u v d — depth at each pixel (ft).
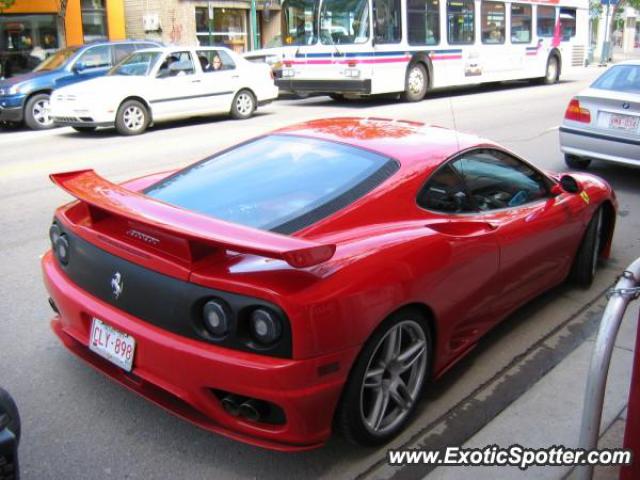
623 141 27.84
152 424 11.44
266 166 12.57
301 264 8.36
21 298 16.58
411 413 11.29
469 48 63.10
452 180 12.61
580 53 81.10
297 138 13.50
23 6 65.98
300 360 9.02
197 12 78.69
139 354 9.98
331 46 54.24
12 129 48.42
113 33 74.43
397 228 11.14
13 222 23.11
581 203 15.99
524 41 70.23
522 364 13.74
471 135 14.20
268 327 8.98
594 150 28.91
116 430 11.25
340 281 9.48
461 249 11.62
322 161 12.31
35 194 27.02
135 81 43.04
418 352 11.16
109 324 10.37
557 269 15.72
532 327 15.37
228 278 9.21
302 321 8.96
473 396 12.57
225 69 48.16
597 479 9.77
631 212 24.76
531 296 14.96
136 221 9.49
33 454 10.58
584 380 12.91
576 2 77.97
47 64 51.34
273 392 9.05
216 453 10.75
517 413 11.86
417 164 12.16
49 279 11.80
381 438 10.72
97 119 41.70
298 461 10.61
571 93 65.51
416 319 10.84
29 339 14.38
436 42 59.47
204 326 9.45
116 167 31.86
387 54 55.06
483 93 66.90
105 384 12.62
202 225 9.39
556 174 17.58
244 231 9.13
